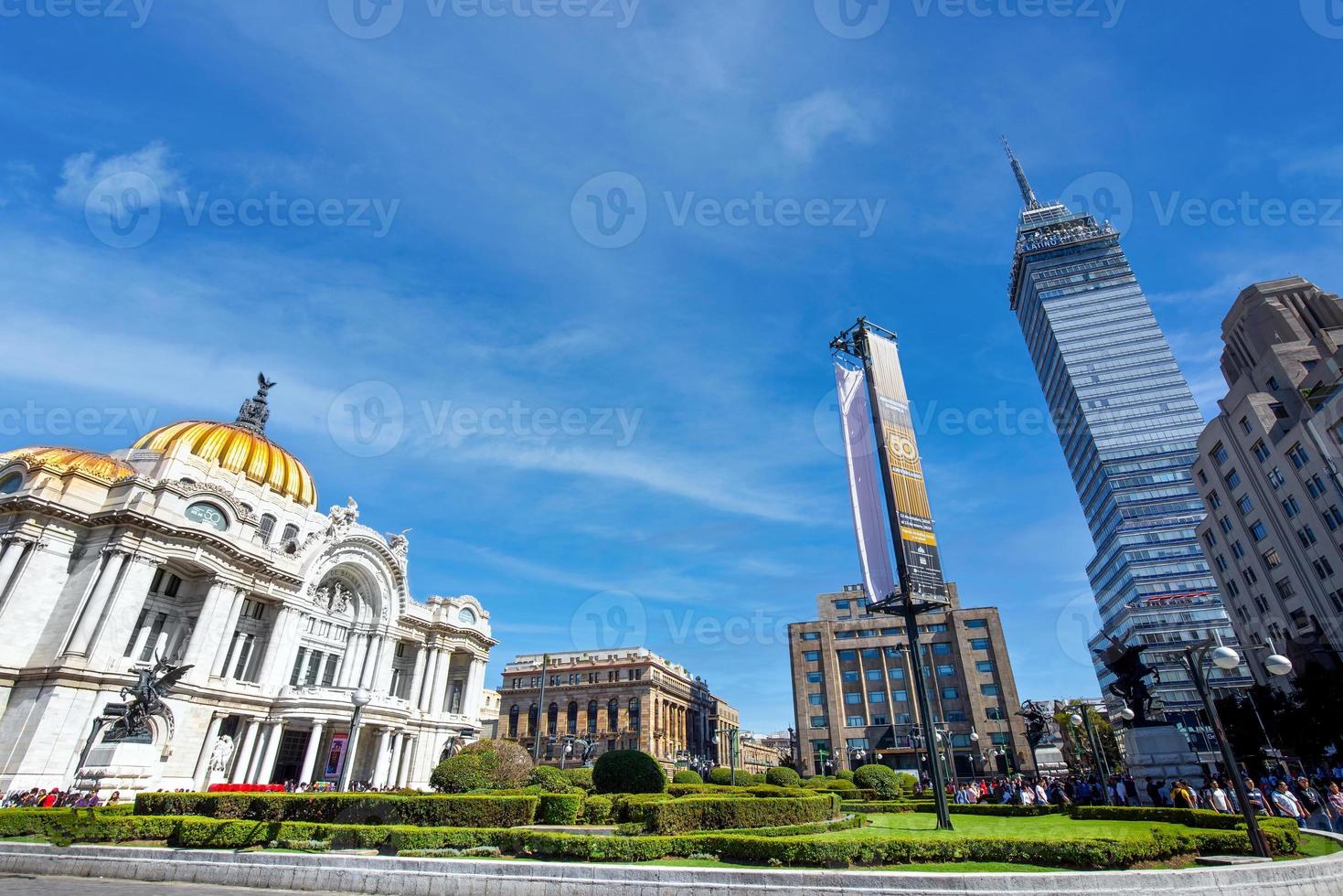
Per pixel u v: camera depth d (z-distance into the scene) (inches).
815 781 2042.3
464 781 1229.1
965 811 1193.4
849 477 1050.7
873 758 3403.1
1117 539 4498.0
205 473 2249.0
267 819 853.2
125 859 727.7
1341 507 2209.6
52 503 1723.7
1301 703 1968.5
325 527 2369.6
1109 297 5260.8
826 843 606.2
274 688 2087.8
